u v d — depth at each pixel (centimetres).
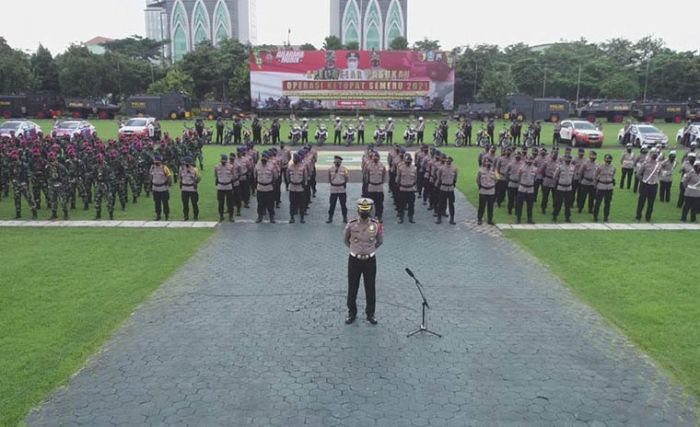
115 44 9669
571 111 6550
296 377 752
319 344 852
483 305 1014
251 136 4031
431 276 1177
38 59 7438
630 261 1276
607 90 7569
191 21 13425
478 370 775
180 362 791
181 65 7438
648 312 968
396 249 1394
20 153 1905
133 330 896
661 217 1777
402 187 1686
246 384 733
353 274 916
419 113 6319
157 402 689
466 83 7562
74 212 1805
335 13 12556
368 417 661
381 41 12512
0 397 693
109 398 698
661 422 655
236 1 13425
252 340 864
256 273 1190
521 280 1153
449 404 690
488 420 657
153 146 2430
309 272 1198
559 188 1694
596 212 1714
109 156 1852
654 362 796
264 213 1811
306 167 1748
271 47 7688
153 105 5984
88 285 1095
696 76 7219
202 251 1359
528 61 8019
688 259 1288
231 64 7281
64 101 6206
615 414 672
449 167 1666
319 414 666
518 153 1844
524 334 891
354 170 2761
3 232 1523
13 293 1042
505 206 1955
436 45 8819
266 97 6166
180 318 947
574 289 1094
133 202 1969
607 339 873
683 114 5803
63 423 645
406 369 776
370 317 928
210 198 2048
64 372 757
